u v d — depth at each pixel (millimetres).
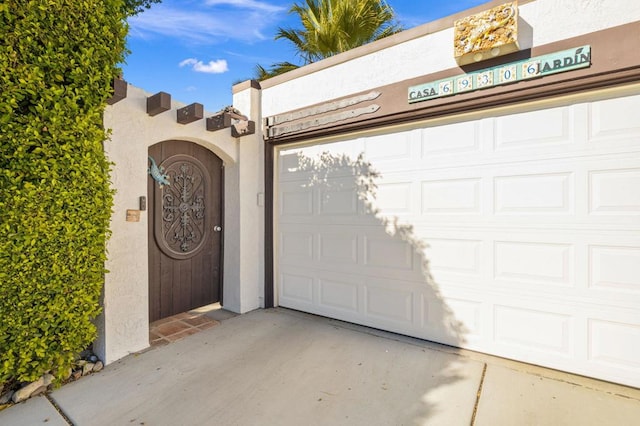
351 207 3721
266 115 4312
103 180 2518
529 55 2604
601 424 1991
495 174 2871
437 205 3164
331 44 7723
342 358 2875
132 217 2967
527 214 2738
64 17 2195
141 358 2877
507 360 2816
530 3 2594
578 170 2541
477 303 2971
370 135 3580
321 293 3973
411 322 3324
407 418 2057
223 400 2256
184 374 2604
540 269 2691
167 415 2090
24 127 2068
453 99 2934
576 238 2553
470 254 3000
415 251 3289
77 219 2371
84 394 2316
